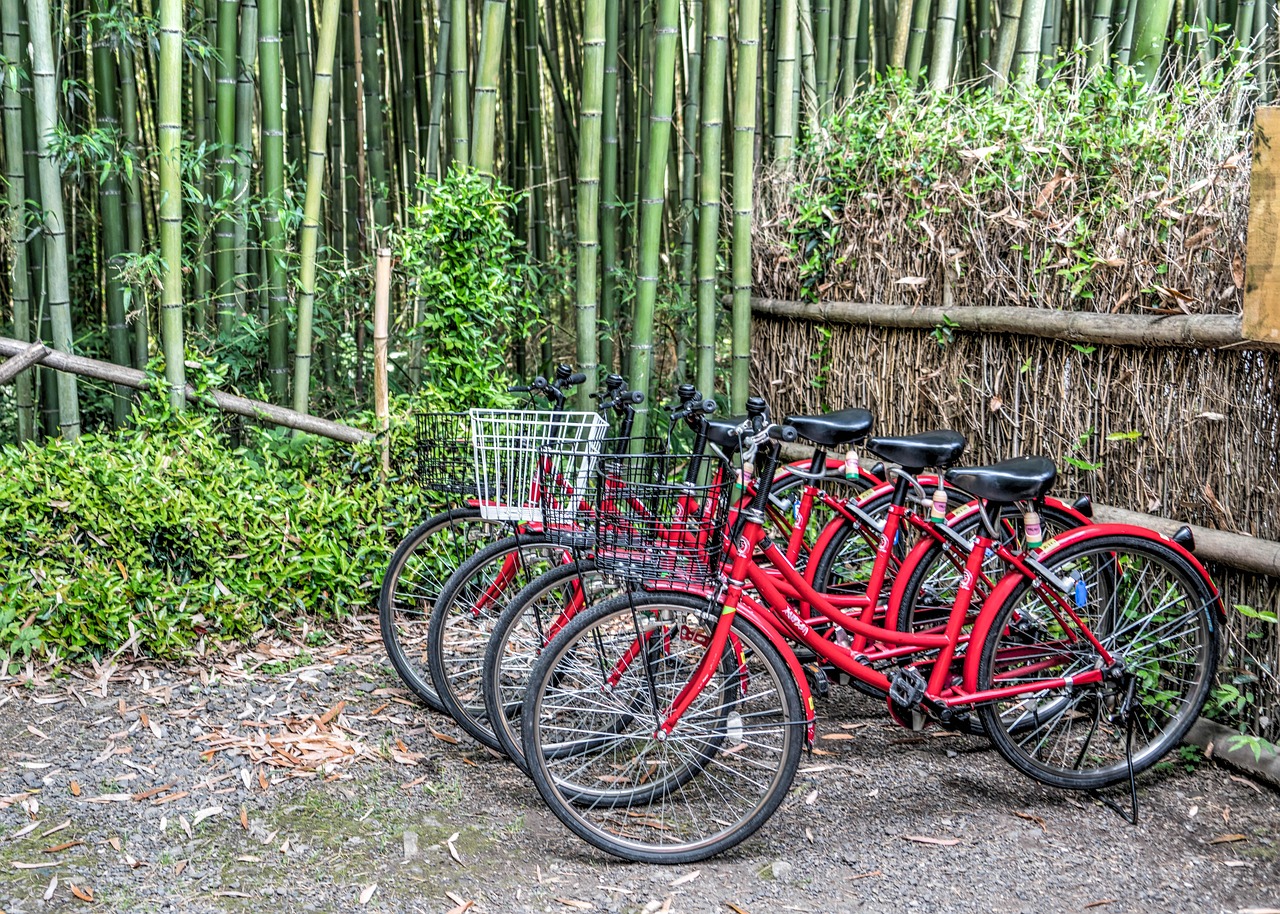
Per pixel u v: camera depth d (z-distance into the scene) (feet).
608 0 18.75
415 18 20.89
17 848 8.34
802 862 8.56
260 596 12.50
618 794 9.20
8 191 16.51
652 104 14.69
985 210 12.10
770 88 20.93
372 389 19.89
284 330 16.51
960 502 11.84
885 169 13.44
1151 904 7.92
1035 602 9.91
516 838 8.82
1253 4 16.08
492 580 10.86
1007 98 12.87
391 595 11.10
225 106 15.35
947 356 12.81
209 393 14.29
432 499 13.39
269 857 8.38
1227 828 8.96
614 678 9.27
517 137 22.67
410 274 15.10
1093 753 10.27
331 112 22.09
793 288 15.53
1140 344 10.36
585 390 15.64
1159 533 9.95
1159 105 11.03
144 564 12.27
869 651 9.53
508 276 15.14
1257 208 8.84
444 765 9.99
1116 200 10.68
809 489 10.13
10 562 11.73
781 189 15.75
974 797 9.60
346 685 11.51
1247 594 9.93
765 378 16.16
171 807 9.03
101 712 10.62
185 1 18.02
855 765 10.22
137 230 18.04
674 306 19.57
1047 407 11.53
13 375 13.60
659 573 8.18
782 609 9.17
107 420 18.94
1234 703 10.09
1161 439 10.43
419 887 8.07
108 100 16.66
